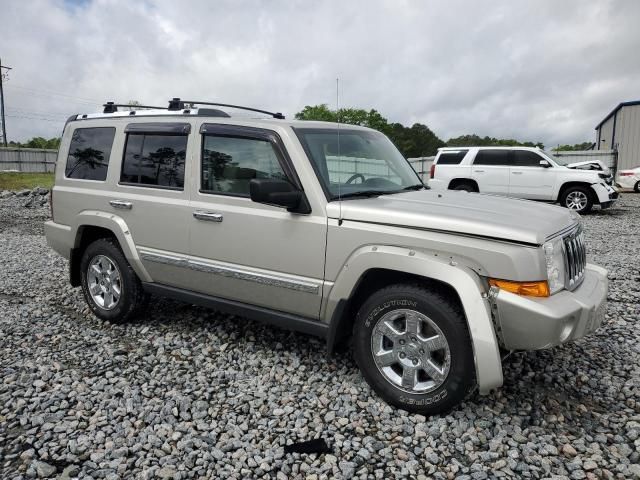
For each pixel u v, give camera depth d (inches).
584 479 103.6
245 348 167.5
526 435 119.5
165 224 169.2
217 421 125.3
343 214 134.0
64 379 145.9
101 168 189.8
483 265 117.7
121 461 109.7
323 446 114.7
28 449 113.5
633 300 215.9
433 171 612.1
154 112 179.5
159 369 153.6
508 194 579.8
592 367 153.2
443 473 105.8
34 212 598.9
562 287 123.6
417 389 125.6
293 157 142.6
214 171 158.7
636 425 121.9
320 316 142.8
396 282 134.0
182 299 172.9
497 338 120.2
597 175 550.0
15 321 196.2
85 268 195.8
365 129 177.6
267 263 147.3
